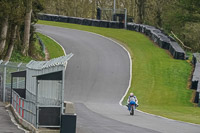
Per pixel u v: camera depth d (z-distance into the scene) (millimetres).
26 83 53156
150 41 131125
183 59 109875
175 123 47688
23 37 104875
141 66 100438
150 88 84688
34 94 43781
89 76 90438
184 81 91125
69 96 74938
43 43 114938
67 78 87938
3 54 86625
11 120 43750
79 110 57688
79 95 76312
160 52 116562
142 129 40438
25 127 38344
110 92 80125
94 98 74750
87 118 48438
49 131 33562
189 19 135375
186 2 130750
